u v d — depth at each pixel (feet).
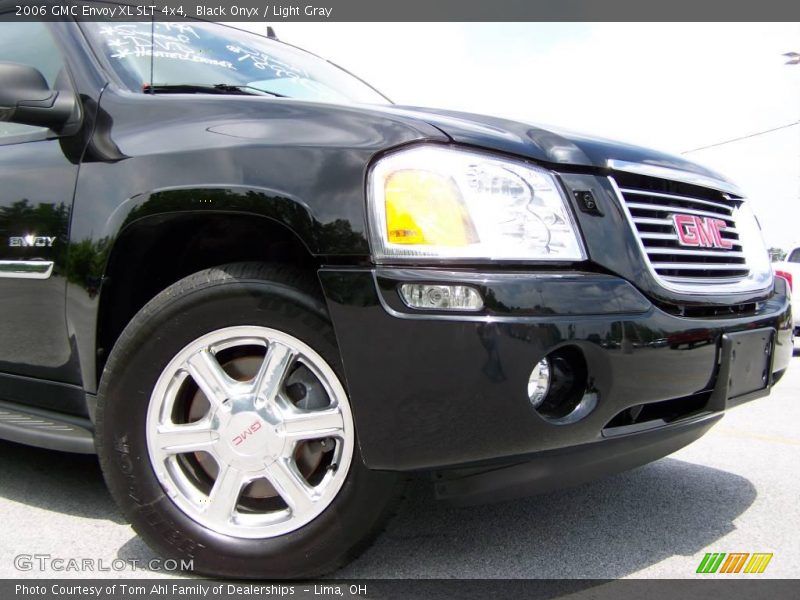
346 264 5.49
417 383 5.28
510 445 5.35
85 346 6.78
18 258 7.25
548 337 5.29
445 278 5.27
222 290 5.95
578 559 6.67
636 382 5.70
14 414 7.74
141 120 6.75
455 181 5.59
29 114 6.98
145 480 6.19
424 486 8.72
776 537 7.28
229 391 6.09
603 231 5.93
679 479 9.21
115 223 6.42
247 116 6.31
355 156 5.63
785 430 12.14
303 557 5.94
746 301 6.97
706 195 7.39
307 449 6.11
